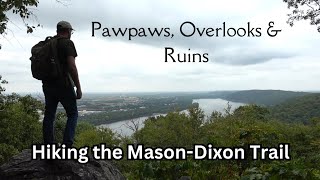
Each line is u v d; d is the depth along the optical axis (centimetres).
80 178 476
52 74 468
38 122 2200
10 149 1675
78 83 478
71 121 496
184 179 597
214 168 651
